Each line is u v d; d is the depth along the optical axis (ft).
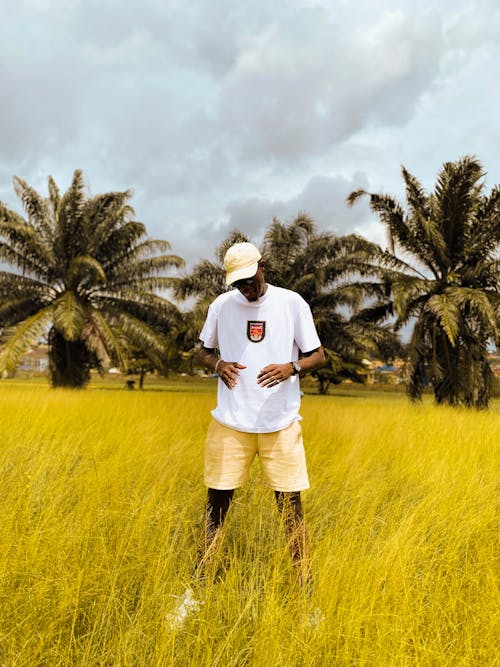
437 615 5.75
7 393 40.19
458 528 8.57
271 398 7.55
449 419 28.27
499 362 55.16
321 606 5.78
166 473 11.49
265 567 7.07
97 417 23.27
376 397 125.59
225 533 7.86
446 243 55.36
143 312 73.31
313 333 7.83
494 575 6.64
